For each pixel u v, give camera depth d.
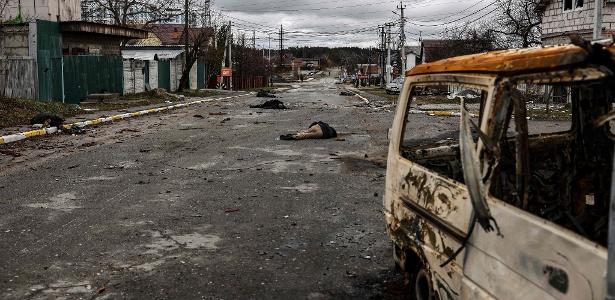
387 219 4.21
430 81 3.73
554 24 28.05
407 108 4.13
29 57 21.64
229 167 10.30
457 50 46.69
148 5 41.19
